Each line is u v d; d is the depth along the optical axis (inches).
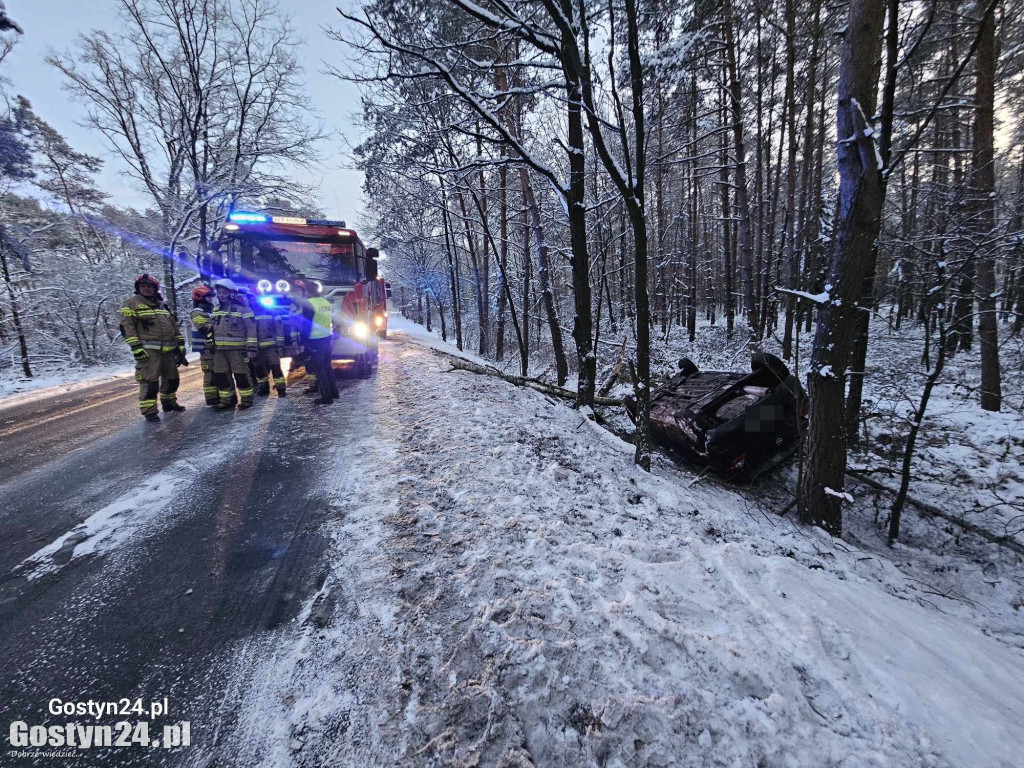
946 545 178.7
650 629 80.1
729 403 260.5
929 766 61.4
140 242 629.0
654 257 767.7
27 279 540.1
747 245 542.0
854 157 147.4
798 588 101.7
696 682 70.5
